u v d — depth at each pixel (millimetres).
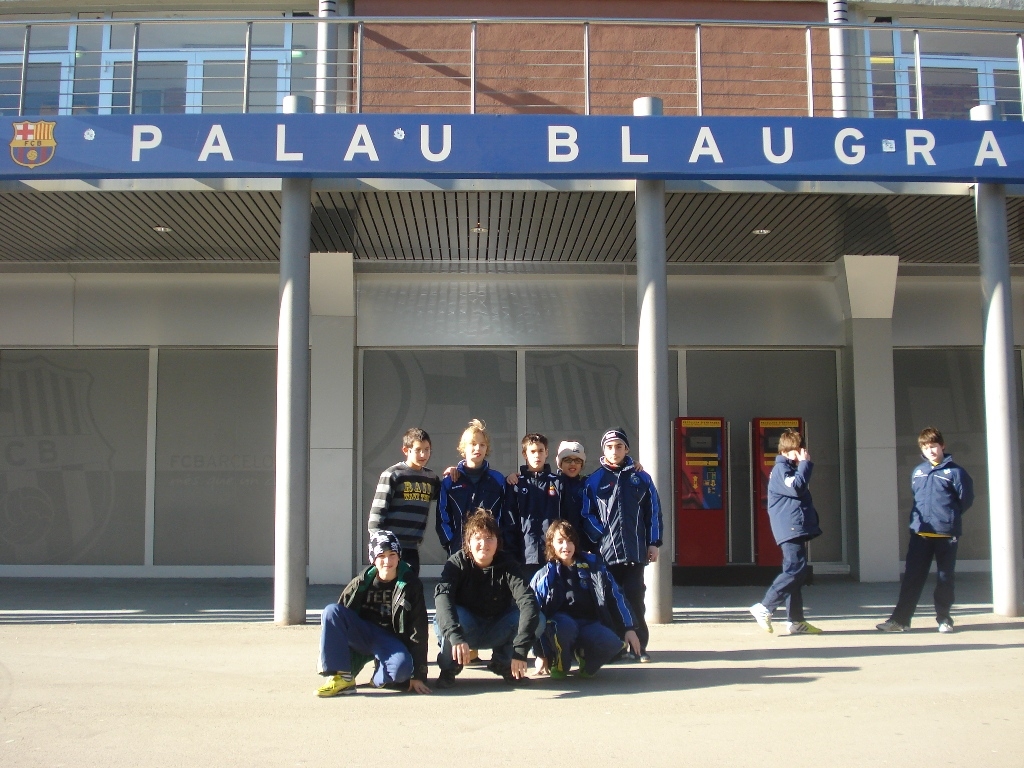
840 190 9125
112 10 11766
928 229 10695
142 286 12250
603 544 6965
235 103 11547
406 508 6805
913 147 8789
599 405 12438
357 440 12188
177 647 7629
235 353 12359
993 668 6836
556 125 8625
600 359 12492
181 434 12273
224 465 12250
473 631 6352
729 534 12273
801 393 12641
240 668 6875
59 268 12094
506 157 8594
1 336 12172
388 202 9469
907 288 12633
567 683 6430
